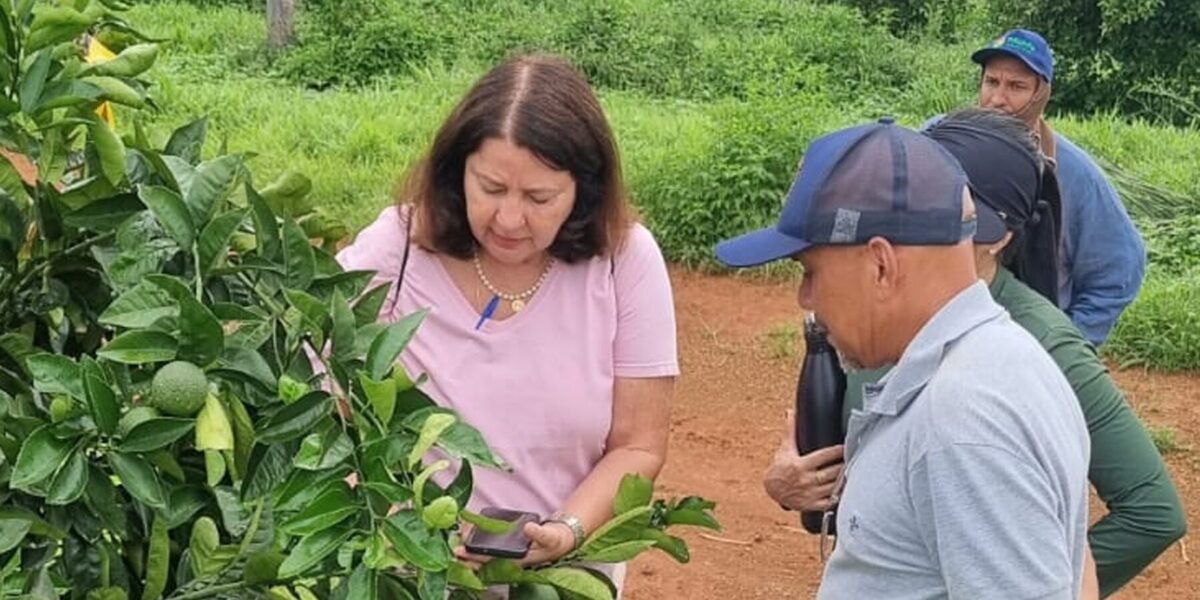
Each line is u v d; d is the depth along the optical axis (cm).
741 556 507
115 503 191
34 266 213
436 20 1520
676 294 819
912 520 190
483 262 256
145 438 180
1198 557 523
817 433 261
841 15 1645
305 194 231
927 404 188
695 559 503
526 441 255
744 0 1731
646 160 958
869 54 1495
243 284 203
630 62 1444
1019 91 435
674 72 1431
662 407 263
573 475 260
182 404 181
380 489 181
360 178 950
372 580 178
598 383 257
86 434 182
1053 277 275
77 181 216
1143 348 726
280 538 183
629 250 258
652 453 262
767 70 1353
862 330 200
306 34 1461
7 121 206
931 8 1864
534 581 218
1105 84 1503
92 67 216
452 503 179
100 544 193
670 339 262
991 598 178
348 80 1377
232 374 189
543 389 254
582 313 257
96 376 178
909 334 197
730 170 875
